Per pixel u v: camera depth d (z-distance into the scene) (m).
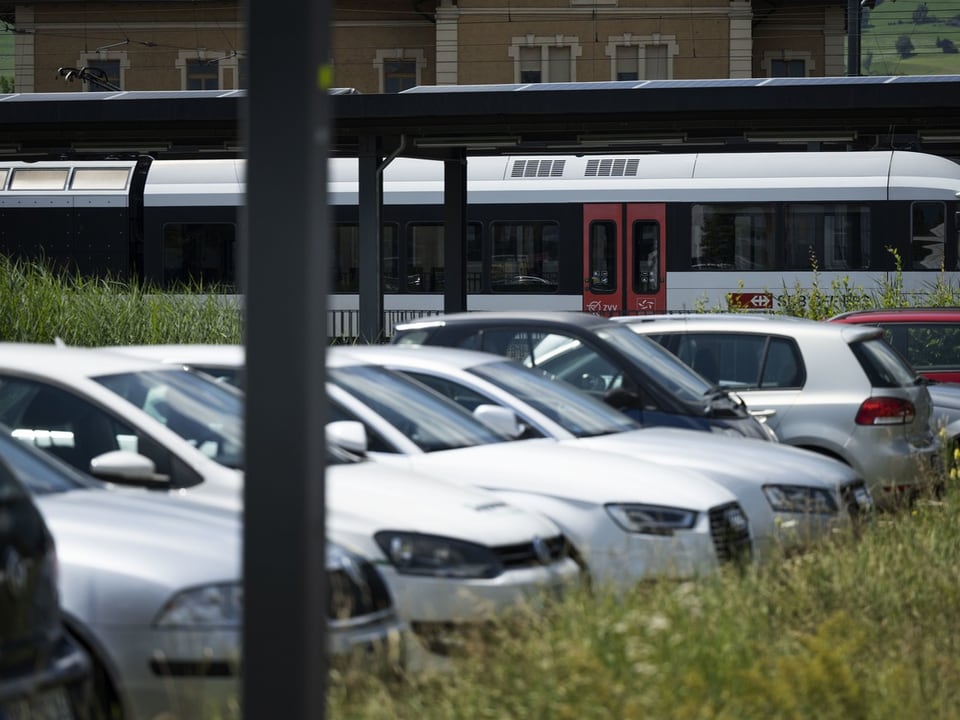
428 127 83.38
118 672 19.38
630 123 82.00
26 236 114.69
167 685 19.39
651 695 19.92
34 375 26.70
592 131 84.25
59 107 82.56
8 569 15.29
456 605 24.12
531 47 180.12
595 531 29.14
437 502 25.84
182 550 20.19
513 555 25.20
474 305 111.88
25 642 15.55
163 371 28.25
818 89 75.75
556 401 37.12
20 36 186.25
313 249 14.16
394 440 31.22
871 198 106.44
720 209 108.88
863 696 22.33
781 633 26.36
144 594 19.52
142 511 21.39
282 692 14.26
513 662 20.91
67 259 114.50
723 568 28.48
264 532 14.25
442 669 22.83
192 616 19.55
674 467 33.44
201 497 24.61
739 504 31.23
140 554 19.89
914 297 91.06
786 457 35.97
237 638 19.67
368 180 85.25
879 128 82.19
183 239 114.19
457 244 93.62
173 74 185.62
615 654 21.34
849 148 108.88
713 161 109.50
